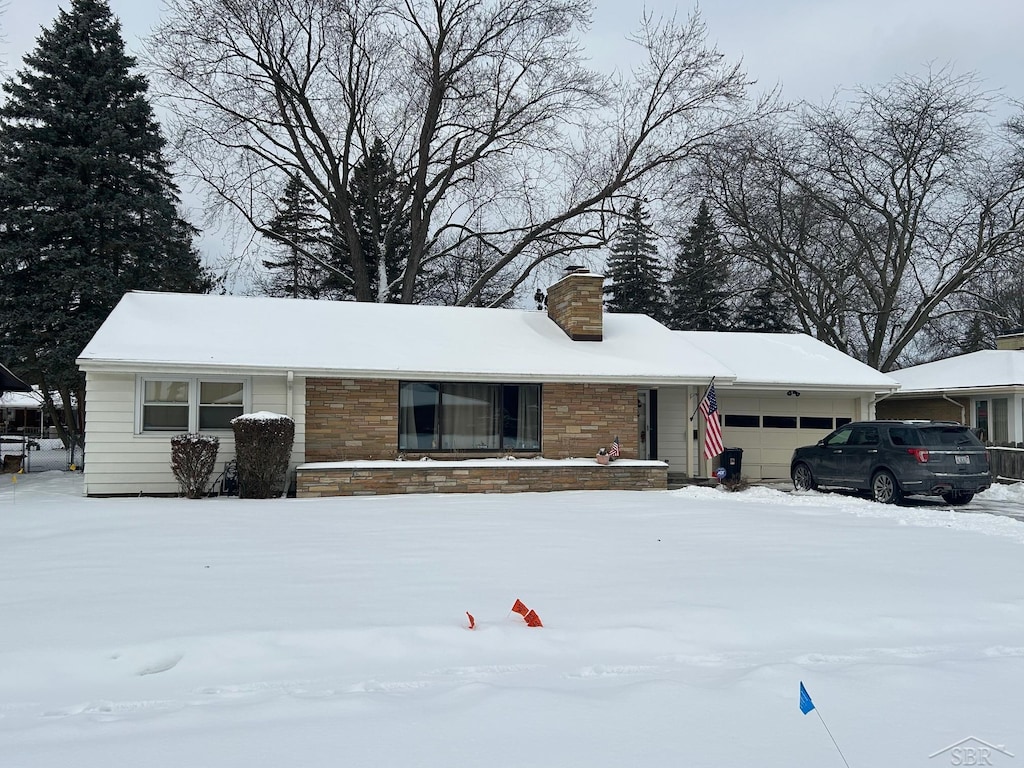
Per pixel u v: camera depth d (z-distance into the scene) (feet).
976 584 23.45
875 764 11.10
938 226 102.99
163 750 11.38
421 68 100.63
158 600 20.48
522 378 54.29
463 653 16.63
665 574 24.32
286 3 92.99
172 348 50.16
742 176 105.70
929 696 13.96
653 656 16.72
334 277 120.57
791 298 116.37
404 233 119.34
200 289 109.09
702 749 11.52
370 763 10.93
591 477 54.60
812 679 14.69
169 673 15.37
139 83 82.12
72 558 26.61
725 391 67.36
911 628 18.84
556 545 29.78
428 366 53.06
